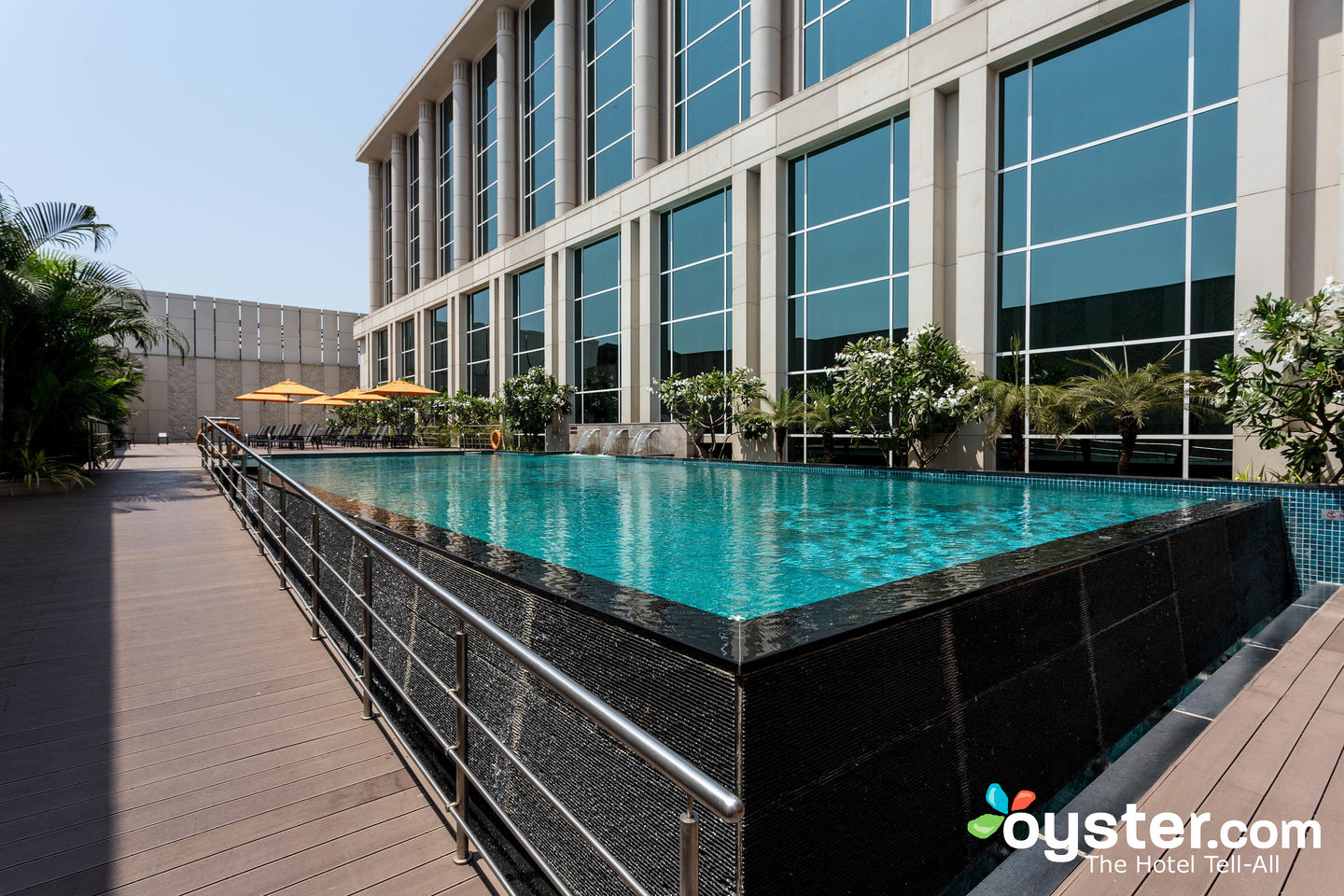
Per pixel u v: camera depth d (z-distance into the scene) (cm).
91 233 1045
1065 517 596
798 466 1000
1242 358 606
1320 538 509
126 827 206
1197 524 362
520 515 644
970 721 205
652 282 1553
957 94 1009
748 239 1302
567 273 1836
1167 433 809
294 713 290
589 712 127
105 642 372
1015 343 932
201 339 3284
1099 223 875
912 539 505
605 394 1747
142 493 988
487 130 2286
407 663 309
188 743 261
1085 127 887
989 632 214
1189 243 799
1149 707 300
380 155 3138
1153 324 829
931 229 1003
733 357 1341
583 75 1848
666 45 1561
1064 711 246
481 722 179
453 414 2197
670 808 161
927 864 188
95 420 1312
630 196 1591
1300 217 720
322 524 451
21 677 323
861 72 1098
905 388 909
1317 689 299
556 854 201
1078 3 855
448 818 218
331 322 3634
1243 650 377
